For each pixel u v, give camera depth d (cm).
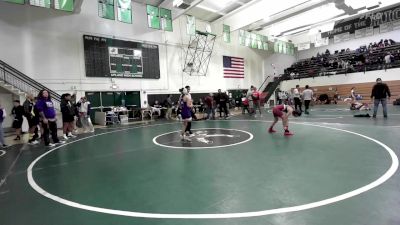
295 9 2031
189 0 1420
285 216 290
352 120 1096
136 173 486
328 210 299
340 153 561
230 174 453
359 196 334
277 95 2656
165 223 287
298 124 1063
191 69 2047
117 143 823
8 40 1260
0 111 844
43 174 508
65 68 1430
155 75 1822
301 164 493
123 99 1678
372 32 2556
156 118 1752
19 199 379
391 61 2111
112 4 1309
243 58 2538
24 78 1273
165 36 1880
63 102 959
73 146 801
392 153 540
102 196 377
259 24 2288
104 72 1577
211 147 693
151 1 1720
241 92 2492
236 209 314
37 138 952
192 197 358
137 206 336
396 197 327
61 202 360
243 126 1094
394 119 1045
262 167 486
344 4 1830
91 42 1523
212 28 2220
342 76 2347
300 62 3039
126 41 1672
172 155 621
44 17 1362
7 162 627
